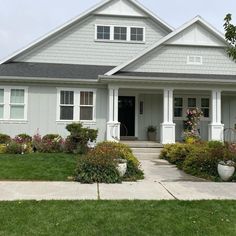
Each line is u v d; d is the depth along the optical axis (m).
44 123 16.50
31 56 19.09
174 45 16.70
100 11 19.52
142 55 16.39
